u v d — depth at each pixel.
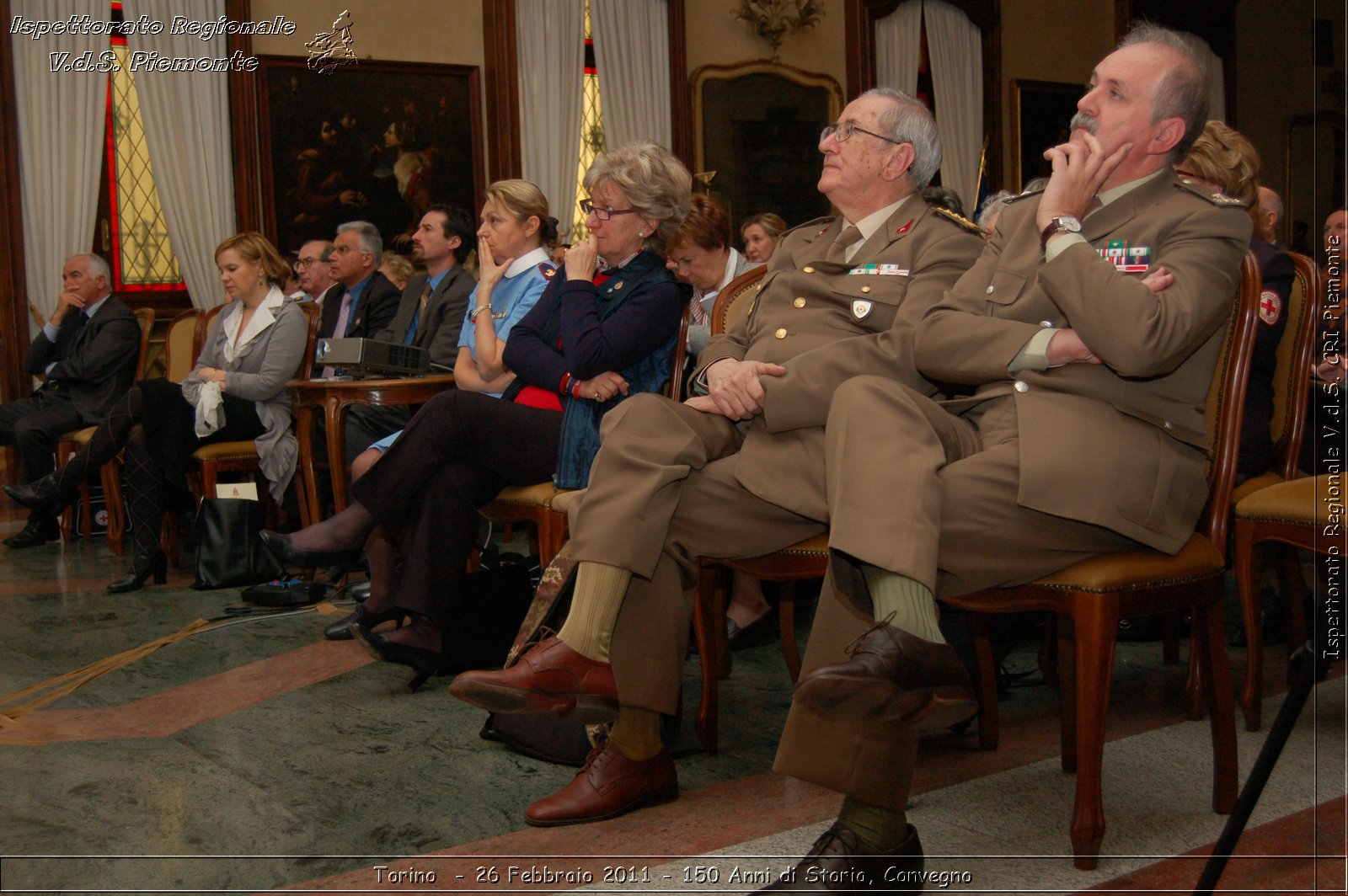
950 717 1.62
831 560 1.76
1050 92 12.03
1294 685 1.38
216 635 3.54
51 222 7.85
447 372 4.27
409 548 2.82
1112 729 2.47
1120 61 1.93
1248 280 2.12
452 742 2.50
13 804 2.16
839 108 11.03
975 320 1.98
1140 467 1.83
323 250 6.03
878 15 11.04
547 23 9.61
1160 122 1.90
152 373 8.32
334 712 2.73
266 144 8.63
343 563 3.12
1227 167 2.63
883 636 1.58
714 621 2.38
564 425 2.77
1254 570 2.36
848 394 1.82
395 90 9.12
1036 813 2.00
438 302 4.40
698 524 2.07
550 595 2.16
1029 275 2.03
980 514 1.79
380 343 3.90
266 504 4.93
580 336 2.69
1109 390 1.88
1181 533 1.87
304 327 4.61
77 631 3.64
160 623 3.73
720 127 10.49
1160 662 3.05
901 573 1.63
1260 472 2.69
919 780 2.19
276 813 2.10
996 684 2.56
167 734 2.59
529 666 1.92
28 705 2.84
